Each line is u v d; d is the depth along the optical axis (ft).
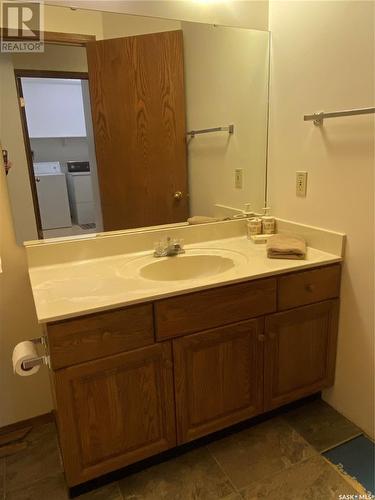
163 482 4.98
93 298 4.30
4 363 5.65
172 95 5.82
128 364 4.45
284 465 5.19
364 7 4.62
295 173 6.10
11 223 5.23
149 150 5.86
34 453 5.52
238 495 4.76
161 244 5.92
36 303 4.18
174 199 6.19
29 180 5.16
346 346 5.83
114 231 5.85
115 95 5.46
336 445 5.50
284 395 5.77
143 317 4.40
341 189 5.36
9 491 4.92
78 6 5.00
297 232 6.21
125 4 5.27
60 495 4.84
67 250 5.52
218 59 5.94
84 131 5.35
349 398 5.92
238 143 6.41
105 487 4.92
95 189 5.58
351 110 4.90
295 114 5.89
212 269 5.85
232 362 5.16
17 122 4.95
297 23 5.57
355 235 5.30
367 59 4.67
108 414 4.49
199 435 5.19
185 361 4.81
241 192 6.66
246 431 5.82
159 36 5.55
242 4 5.91
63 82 5.10
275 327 5.36
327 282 5.58
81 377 4.22
